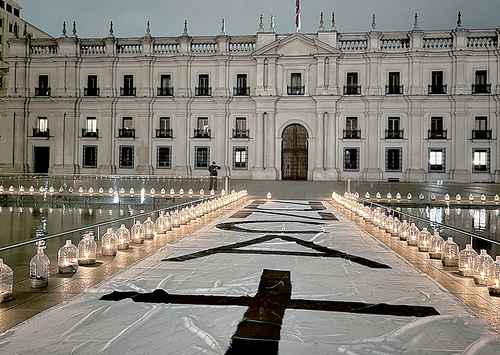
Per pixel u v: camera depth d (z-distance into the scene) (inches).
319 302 256.5
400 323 222.7
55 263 404.2
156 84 1850.4
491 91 1689.2
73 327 211.0
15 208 1095.6
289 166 1813.5
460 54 1688.0
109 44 1847.9
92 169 1872.5
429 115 1747.0
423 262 366.9
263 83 1784.0
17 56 1872.5
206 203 724.7
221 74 1815.9
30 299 254.8
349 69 1774.1
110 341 195.6
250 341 197.9
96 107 1868.8
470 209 1085.1
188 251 403.2
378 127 1761.8
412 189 1429.6
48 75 1881.2
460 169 1716.3
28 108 1883.6
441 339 203.0
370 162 1758.1
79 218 926.4
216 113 1825.8
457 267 348.5
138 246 422.6
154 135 1852.9
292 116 1797.5
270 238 485.4
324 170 1765.5
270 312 237.5
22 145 1882.4
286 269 337.7
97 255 378.0
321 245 446.3
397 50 1732.3
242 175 1819.6
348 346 194.5
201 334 204.5
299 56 1765.5
